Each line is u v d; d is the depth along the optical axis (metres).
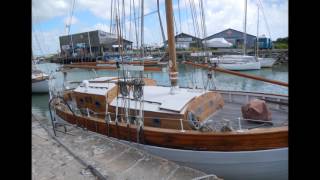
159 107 5.64
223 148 4.74
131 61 6.22
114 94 6.80
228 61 28.41
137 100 5.56
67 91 9.20
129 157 3.79
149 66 7.27
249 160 4.66
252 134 4.56
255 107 5.54
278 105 6.94
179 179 3.15
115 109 6.33
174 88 6.43
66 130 5.10
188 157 4.98
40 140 4.57
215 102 6.68
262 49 39.53
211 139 4.77
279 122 5.72
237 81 23.23
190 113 5.41
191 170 3.34
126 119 5.95
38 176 3.29
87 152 4.00
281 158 4.54
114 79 7.80
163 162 3.59
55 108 8.02
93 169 3.39
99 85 7.33
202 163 4.93
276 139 4.50
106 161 3.67
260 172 4.71
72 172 3.38
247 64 28.70
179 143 5.03
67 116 7.31
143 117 5.68
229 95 8.17
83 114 7.13
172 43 6.33
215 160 4.82
